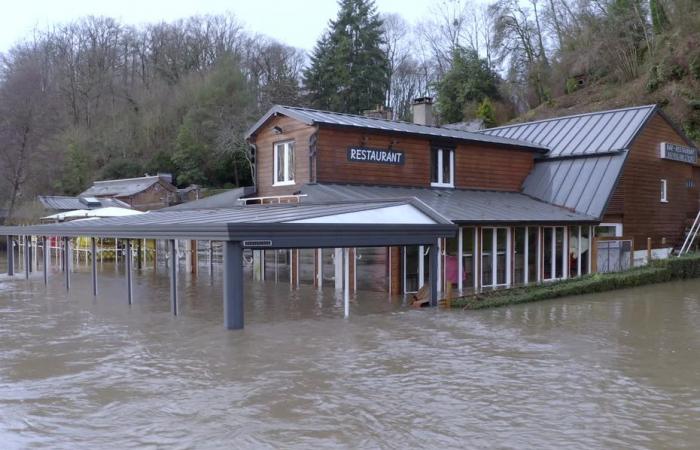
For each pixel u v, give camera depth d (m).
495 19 58.28
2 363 10.09
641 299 17.14
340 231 13.45
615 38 43.75
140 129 60.41
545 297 16.86
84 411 7.57
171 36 70.00
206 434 6.75
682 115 35.03
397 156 21.80
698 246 26.98
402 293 17.95
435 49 69.62
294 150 21.17
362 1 59.50
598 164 23.45
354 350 10.77
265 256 22.91
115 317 14.62
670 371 9.38
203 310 15.45
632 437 6.65
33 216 39.50
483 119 50.09
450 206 19.41
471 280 18.69
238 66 60.66
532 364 9.80
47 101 52.00
